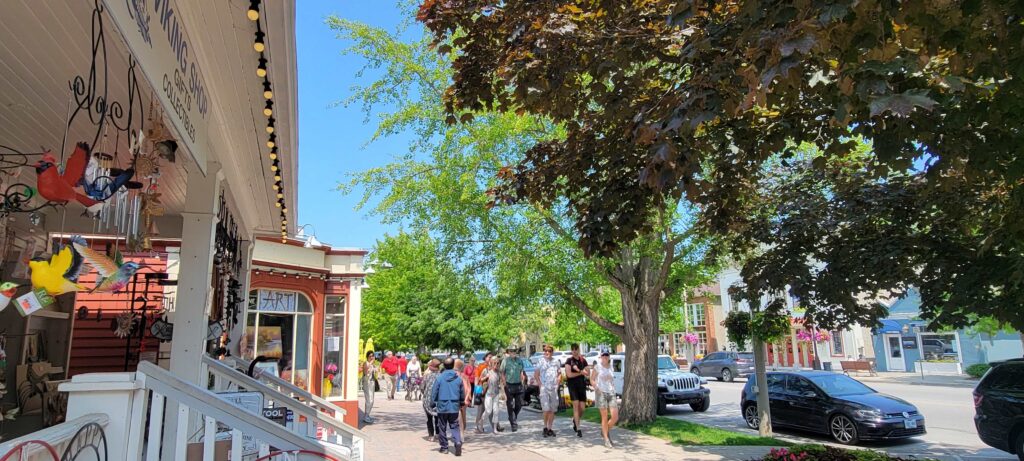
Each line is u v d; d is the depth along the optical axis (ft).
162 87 9.65
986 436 33.63
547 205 21.67
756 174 23.89
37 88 15.21
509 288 44.55
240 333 31.14
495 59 17.21
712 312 154.10
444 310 121.08
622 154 17.88
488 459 32.94
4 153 17.76
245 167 24.39
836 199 22.02
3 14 11.80
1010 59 10.82
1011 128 12.62
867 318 21.94
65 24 12.12
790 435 46.37
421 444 38.60
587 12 17.35
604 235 17.98
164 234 27.43
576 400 41.06
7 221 14.84
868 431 40.40
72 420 9.33
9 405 21.24
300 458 15.65
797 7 8.89
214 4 12.72
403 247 58.34
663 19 16.21
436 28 17.20
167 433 15.12
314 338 46.70
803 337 119.75
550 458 32.96
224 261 21.89
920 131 12.91
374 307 138.21
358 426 49.24
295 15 13.66
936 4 9.36
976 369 98.17
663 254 44.27
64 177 8.85
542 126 38.70
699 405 61.36
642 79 17.54
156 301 30.42
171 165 19.88
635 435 40.47
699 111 10.55
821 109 15.96
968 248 18.44
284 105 18.16
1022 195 13.89
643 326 45.50
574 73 17.01
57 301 26.40
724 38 12.32
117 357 31.37
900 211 20.17
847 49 9.87
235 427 12.04
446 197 42.27
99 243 23.15
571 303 48.06
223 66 15.60
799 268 21.97
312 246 46.47
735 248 25.25
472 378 46.75
